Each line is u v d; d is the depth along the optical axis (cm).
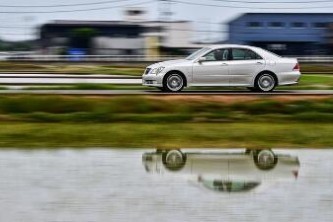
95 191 1335
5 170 1538
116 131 2128
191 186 1402
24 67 6812
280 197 1309
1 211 1177
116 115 2364
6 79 4034
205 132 2133
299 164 1669
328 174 1538
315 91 2977
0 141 1967
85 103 2481
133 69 6206
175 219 1143
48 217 1142
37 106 2466
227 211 1198
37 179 1440
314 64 8888
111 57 9256
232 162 1692
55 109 2466
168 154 1794
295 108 2488
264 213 1185
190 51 11781
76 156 1734
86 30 12281
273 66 2819
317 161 1708
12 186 1370
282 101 2517
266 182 1452
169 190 1360
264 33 13438
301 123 2384
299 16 13350
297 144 1978
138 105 2481
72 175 1485
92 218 1141
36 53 11862
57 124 2280
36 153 1778
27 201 1248
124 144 1944
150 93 2697
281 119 2422
